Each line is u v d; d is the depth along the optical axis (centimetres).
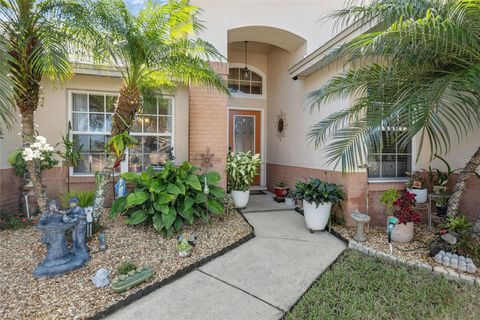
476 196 450
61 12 339
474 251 338
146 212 433
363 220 408
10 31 337
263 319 242
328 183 506
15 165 500
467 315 241
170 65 429
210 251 381
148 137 626
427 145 523
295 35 672
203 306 261
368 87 382
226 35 639
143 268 306
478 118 363
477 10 255
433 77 332
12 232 431
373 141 314
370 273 318
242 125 870
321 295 274
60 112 564
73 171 582
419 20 245
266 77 895
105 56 393
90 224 402
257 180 887
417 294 272
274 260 363
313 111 596
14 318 232
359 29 414
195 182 456
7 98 228
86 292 273
